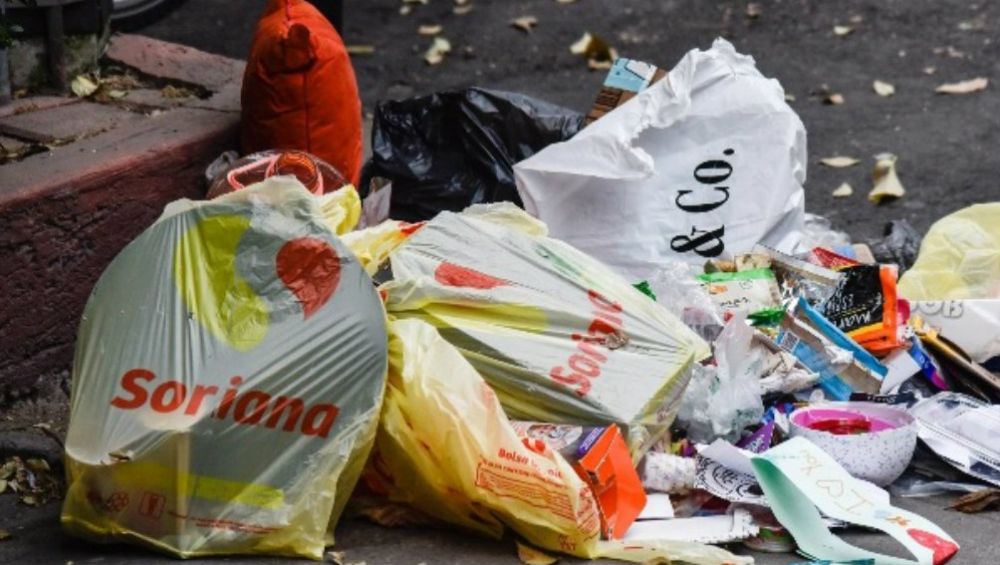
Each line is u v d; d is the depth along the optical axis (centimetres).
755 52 3039
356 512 1500
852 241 2247
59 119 2008
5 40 1881
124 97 2127
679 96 1927
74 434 1376
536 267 1600
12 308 1755
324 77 1939
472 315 1537
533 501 1396
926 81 2906
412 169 2066
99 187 1830
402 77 2967
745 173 1947
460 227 1633
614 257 1916
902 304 1852
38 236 1767
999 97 2836
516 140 2055
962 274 1970
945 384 1817
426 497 1462
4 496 1606
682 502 1543
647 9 3234
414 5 3259
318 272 1421
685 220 1930
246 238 1427
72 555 1408
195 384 1368
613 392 1506
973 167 2597
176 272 1423
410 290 1535
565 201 1922
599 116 2038
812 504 1450
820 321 1772
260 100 1942
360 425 1405
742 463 1527
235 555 1387
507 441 1409
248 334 1394
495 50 3070
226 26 3067
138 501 1364
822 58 3009
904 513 1473
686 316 1733
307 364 1386
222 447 1362
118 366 1386
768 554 1465
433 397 1425
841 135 2720
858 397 1733
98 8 2158
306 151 1950
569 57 3042
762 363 1698
